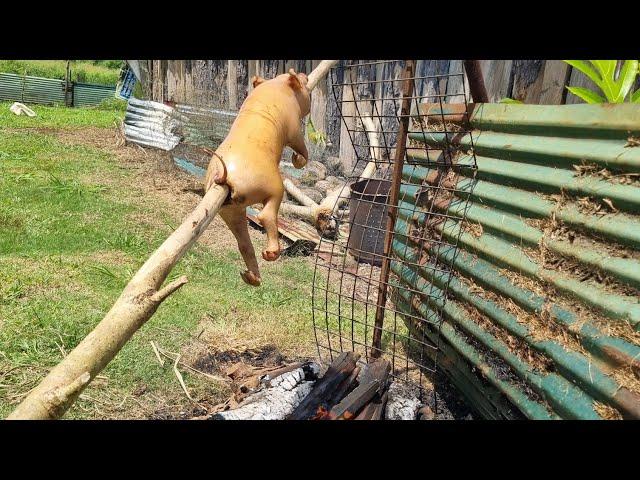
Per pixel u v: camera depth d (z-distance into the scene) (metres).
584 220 2.13
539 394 2.21
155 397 3.31
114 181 8.65
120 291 4.62
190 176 9.18
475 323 2.73
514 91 5.43
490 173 2.82
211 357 3.78
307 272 5.68
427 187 3.21
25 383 3.25
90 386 3.32
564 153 2.30
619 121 2.05
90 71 29.80
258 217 1.96
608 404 1.83
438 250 3.13
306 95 2.42
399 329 4.38
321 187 8.09
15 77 22.75
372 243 5.84
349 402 2.84
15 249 5.29
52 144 11.46
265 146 1.98
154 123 10.73
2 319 3.92
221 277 5.26
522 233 2.47
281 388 3.18
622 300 1.88
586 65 3.43
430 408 3.25
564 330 2.11
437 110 3.34
